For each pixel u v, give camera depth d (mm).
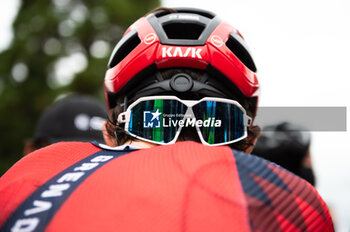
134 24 1000
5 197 720
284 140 1958
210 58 873
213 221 577
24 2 12242
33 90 11211
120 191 619
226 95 903
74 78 10219
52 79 11570
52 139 2287
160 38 896
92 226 589
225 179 625
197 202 592
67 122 2305
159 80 878
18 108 11039
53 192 674
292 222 633
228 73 887
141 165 665
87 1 11625
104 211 600
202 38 900
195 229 571
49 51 11461
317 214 676
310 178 1992
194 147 701
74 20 11367
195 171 627
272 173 666
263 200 617
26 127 10836
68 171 735
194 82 863
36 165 787
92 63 10414
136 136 855
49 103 10570
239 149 908
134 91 903
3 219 685
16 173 788
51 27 11398
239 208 589
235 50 1000
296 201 654
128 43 981
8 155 10570
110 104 1003
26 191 708
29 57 11438
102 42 11414
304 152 1962
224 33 935
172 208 587
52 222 617
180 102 842
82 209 614
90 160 769
